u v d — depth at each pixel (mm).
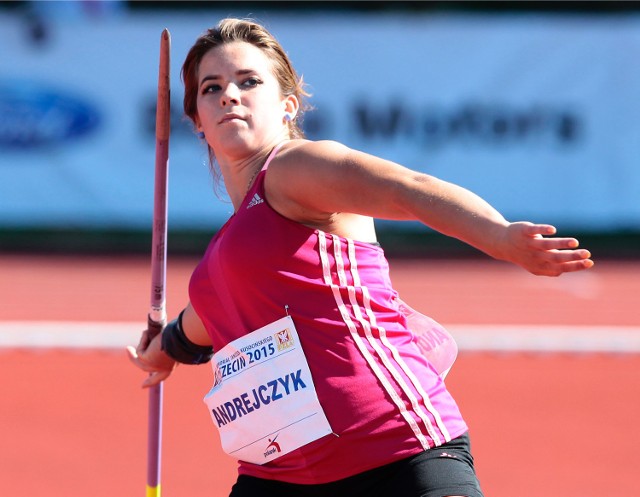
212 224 56781
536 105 57344
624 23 57281
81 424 23141
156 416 11883
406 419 8797
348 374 8859
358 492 8883
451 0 60031
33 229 57688
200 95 10203
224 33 10180
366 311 9055
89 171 56844
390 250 60750
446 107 57312
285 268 9008
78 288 45750
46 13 56250
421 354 9414
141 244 58375
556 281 50781
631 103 57375
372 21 57312
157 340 11734
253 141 9867
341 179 8445
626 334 35594
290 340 9016
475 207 7863
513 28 57250
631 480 19891
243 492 9555
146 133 56938
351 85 57312
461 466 8812
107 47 56750
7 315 38562
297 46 57250
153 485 11898
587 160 57531
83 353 31031
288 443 9062
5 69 56250
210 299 9680
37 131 56562
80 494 18766
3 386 26531
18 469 20125
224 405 9562
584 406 25406
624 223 57562
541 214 57531
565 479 19891
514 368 29828
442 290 47188
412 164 57406
